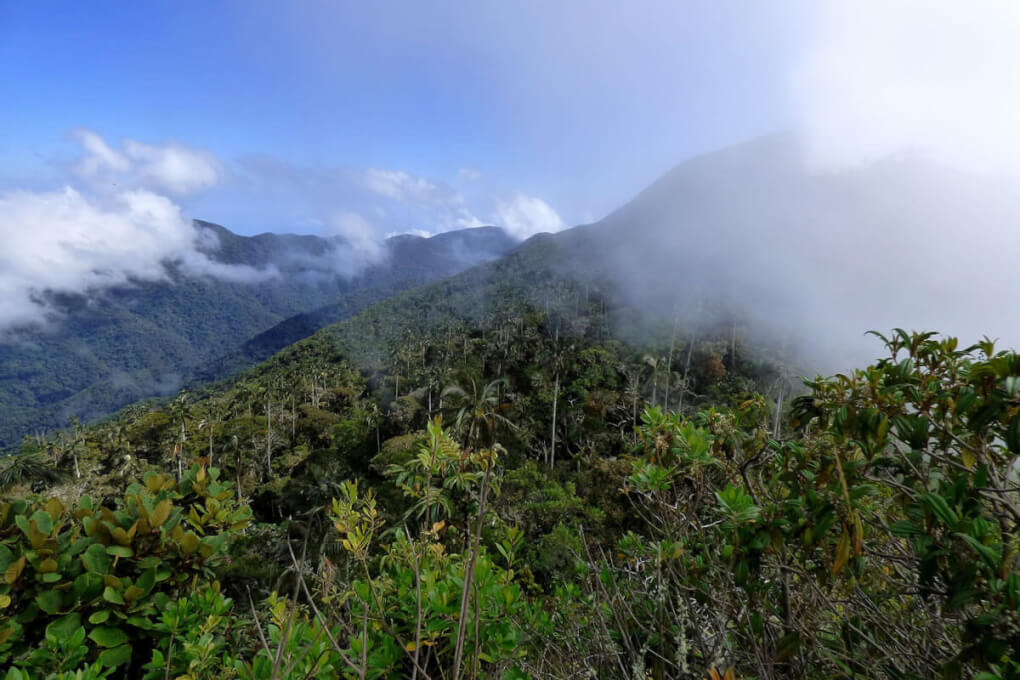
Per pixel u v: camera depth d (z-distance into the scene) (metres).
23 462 18.53
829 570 1.31
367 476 23.05
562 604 1.97
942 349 1.32
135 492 2.19
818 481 1.31
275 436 56.81
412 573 1.71
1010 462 1.28
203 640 1.73
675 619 1.45
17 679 1.53
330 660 1.47
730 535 1.40
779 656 1.24
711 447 1.70
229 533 2.21
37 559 1.77
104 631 1.77
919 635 1.36
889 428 1.28
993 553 0.95
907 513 1.22
